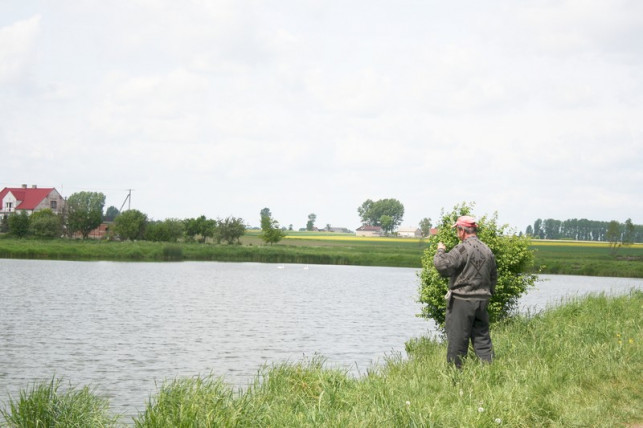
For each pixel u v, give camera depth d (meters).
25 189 154.12
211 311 31.47
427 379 8.41
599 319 13.78
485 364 8.39
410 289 50.28
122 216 113.50
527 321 14.87
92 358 17.95
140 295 39.09
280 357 18.42
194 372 16.03
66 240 108.81
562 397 7.20
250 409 6.94
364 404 7.11
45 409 7.89
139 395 13.34
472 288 8.73
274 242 128.62
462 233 9.09
